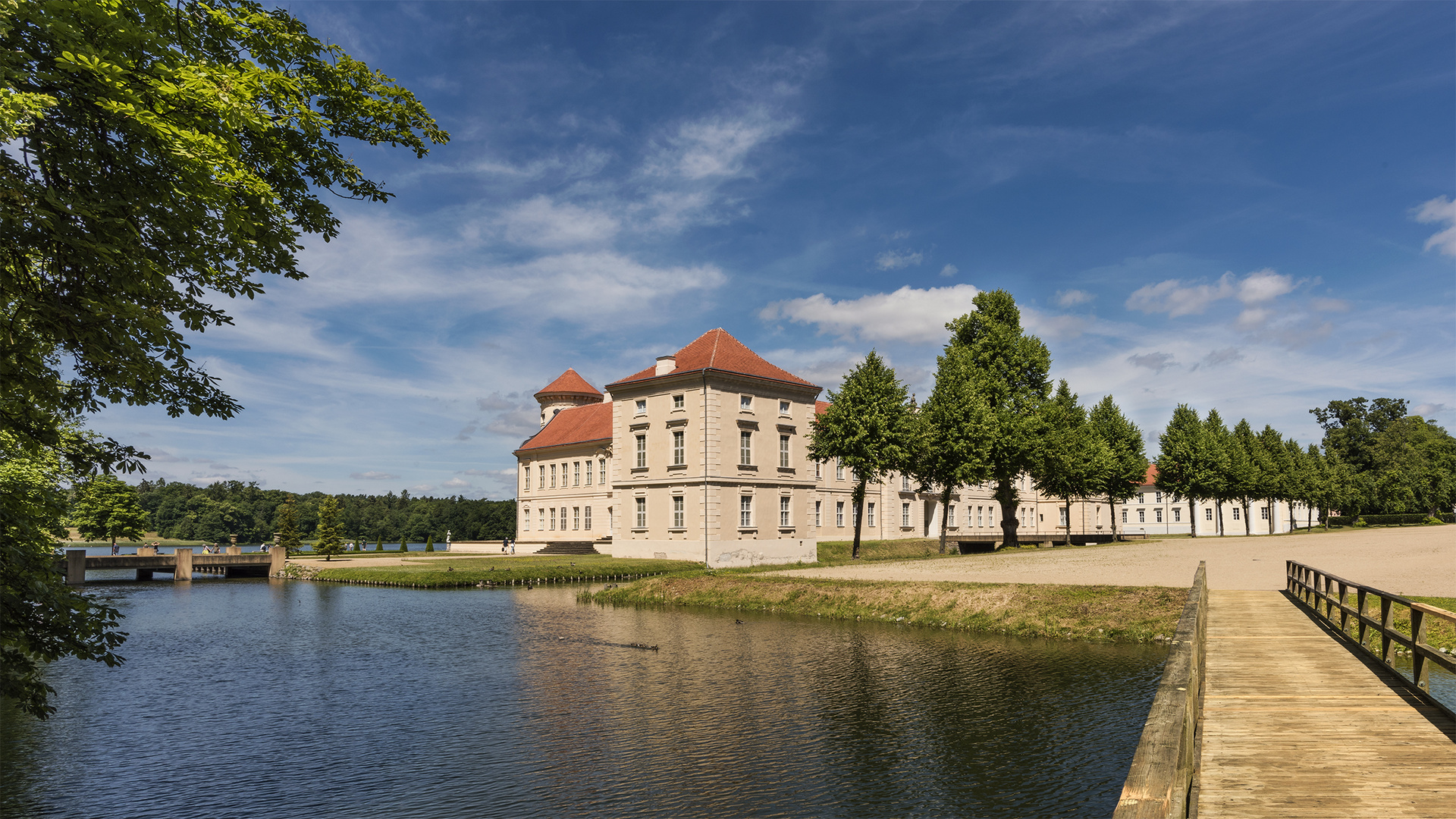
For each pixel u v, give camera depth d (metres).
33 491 10.05
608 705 16.22
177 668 21.00
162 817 10.92
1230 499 72.19
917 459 46.03
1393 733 9.07
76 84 7.87
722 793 11.30
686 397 49.06
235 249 10.00
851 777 11.80
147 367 8.93
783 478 51.84
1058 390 60.41
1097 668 18.64
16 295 7.90
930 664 19.69
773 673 18.94
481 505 146.88
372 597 39.53
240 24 10.66
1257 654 13.93
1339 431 110.25
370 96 12.16
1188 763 6.11
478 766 12.70
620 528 53.09
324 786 11.96
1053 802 10.66
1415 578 25.84
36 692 9.73
